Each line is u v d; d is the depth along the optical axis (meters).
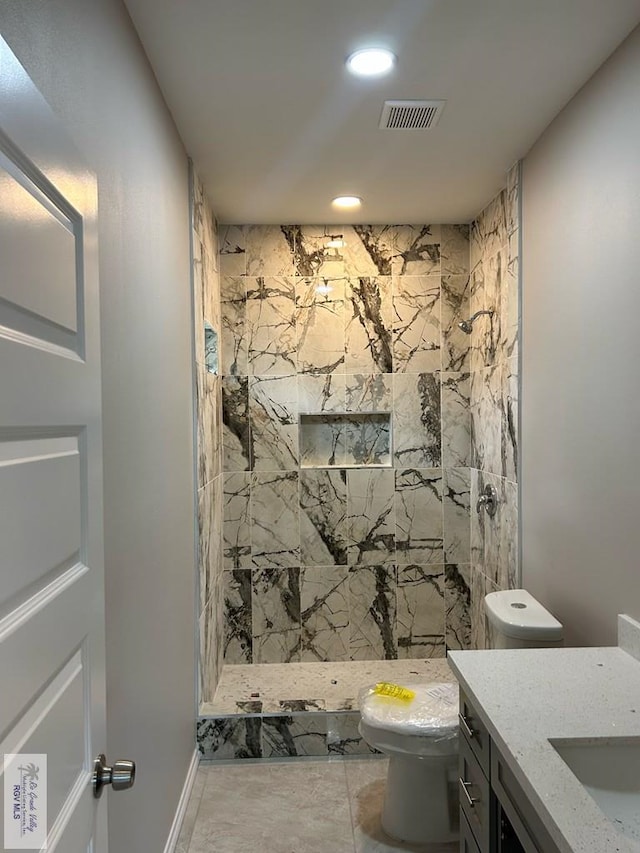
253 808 2.43
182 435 2.37
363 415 3.69
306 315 3.57
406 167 2.75
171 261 2.19
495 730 1.37
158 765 1.90
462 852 1.76
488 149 2.57
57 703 0.83
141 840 1.68
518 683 1.61
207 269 3.06
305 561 3.59
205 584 2.88
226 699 3.05
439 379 3.60
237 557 3.57
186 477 2.46
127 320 1.57
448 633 3.64
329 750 2.84
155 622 1.86
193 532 2.62
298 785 2.60
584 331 2.10
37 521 0.78
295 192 3.04
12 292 0.72
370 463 3.70
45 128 0.82
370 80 2.04
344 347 3.59
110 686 1.39
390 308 3.59
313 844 2.21
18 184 0.74
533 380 2.57
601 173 1.97
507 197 2.86
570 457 2.21
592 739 1.34
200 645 2.78
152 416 1.84
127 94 1.62
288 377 3.57
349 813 2.40
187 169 2.60
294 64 1.93
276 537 3.58
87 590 0.97
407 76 2.02
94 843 0.98
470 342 3.59
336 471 3.60
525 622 2.19
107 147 1.43
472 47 1.86
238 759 2.80
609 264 1.93
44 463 0.80
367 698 2.34
